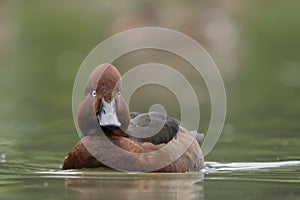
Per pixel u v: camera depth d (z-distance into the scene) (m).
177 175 10.33
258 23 41.09
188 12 34.88
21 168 11.07
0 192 9.19
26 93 21.25
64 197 8.87
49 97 20.47
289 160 11.87
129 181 9.82
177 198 8.84
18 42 34.59
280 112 17.55
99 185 9.56
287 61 28.48
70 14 42.12
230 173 10.70
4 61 28.89
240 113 17.50
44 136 14.53
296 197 8.90
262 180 10.07
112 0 41.78
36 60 29.06
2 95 20.88
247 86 22.47
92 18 40.69
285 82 23.25
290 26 39.88
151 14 33.38
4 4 38.25
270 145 13.36
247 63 28.28
